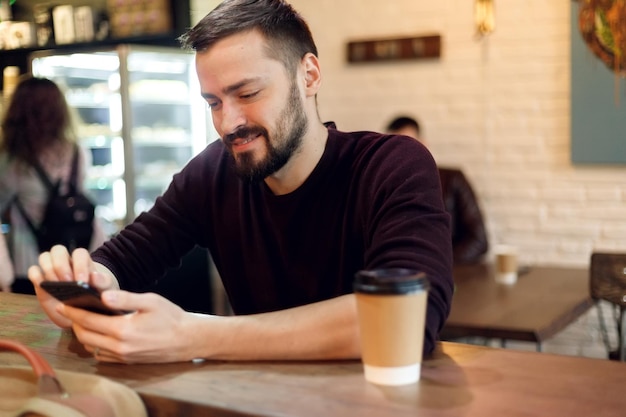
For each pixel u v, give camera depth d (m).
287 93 1.23
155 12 3.96
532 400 0.87
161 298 1.07
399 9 3.91
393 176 1.25
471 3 3.74
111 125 4.11
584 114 3.52
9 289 2.81
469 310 2.35
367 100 4.04
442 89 3.84
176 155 4.31
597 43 3.45
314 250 1.38
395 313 0.92
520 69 3.66
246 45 1.18
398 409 0.84
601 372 0.97
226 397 0.89
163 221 1.55
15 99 3.17
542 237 3.68
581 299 2.49
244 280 1.50
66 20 4.19
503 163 3.74
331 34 4.10
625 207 3.50
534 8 3.61
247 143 1.22
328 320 1.04
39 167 3.17
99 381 0.92
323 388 0.92
